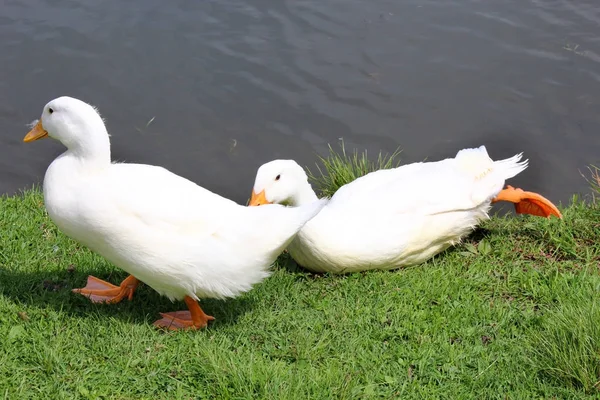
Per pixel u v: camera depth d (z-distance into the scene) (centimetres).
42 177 246
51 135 173
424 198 198
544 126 258
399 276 195
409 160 249
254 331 177
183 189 173
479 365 171
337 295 188
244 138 255
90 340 171
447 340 176
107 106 262
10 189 241
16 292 181
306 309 184
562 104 264
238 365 167
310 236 193
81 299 181
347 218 195
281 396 162
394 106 265
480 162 205
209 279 172
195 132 256
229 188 243
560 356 169
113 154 249
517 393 166
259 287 189
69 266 192
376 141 255
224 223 172
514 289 190
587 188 240
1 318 173
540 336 174
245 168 248
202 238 171
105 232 169
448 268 197
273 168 196
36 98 264
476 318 181
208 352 169
